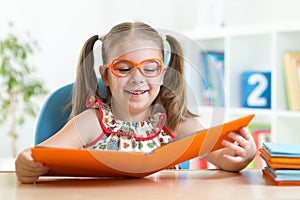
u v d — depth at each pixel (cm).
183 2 343
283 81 257
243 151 106
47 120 136
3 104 301
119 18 346
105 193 83
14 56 301
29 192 84
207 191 85
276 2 293
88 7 344
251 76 278
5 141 317
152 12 349
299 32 260
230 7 324
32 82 312
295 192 85
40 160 88
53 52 333
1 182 95
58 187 89
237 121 99
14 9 322
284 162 93
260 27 260
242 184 93
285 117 256
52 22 333
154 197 79
